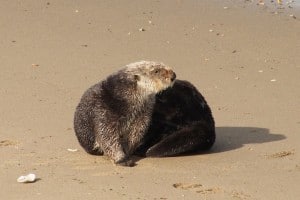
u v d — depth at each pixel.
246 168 25.17
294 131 29.23
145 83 26.30
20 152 26.72
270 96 33.84
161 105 27.62
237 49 40.66
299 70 37.56
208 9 47.81
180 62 38.56
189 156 26.66
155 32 43.00
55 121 30.34
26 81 35.34
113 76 26.66
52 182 23.61
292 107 32.31
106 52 39.72
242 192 22.89
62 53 39.31
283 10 48.34
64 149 27.30
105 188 23.09
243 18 46.19
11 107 31.91
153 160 26.25
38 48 39.97
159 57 39.22
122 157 25.78
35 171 24.70
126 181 23.86
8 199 22.11
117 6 47.38
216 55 39.69
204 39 42.09
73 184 23.45
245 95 33.97
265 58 39.41
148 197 22.30
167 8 47.53
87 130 26.67
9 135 28.58
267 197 22.48
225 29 43.91
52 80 35.56
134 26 43.84
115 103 26.23
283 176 24.33
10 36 41.66
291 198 22.44
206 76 36.59
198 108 27.67
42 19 44.41
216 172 24.80
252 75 36.81
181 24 44.47
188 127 26.91
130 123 26.58
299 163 25.62
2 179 23.84
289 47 41.12
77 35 42.12
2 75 36.09
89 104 26.67
